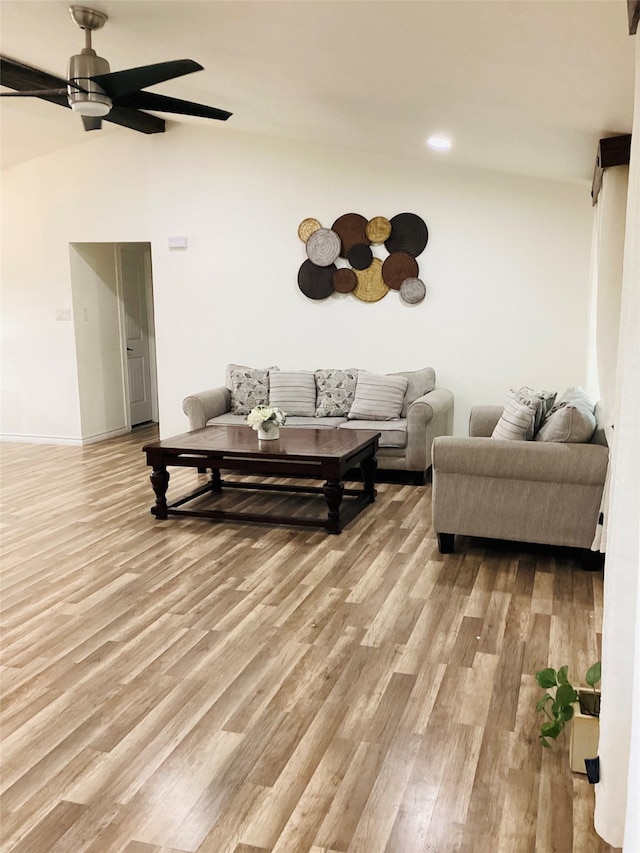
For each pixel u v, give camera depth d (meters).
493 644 2.98
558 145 3.98
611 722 1.72
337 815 1.99
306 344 6.53
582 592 3.51
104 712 2.51
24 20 3.67
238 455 4.48
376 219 6.15
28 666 2.83
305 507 5.02
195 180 6.55
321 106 4.16
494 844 1.89
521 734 2.36
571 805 2.03
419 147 5.16
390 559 3.98
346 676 2.73
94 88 3.32
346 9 2.38
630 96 2.76
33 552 4.15
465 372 6.15
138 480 5.82
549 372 5.95
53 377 7.27
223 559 4.00
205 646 2.98
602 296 3.60
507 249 5.89
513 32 2.28
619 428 1.72
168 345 6.91
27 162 6.95
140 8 3.00
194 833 1.93
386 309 6.26
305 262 6.38
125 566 3.91
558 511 3.74
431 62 2.79
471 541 4.29
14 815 2.01
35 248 7.08
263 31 2.87
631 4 1.67
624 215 3.52
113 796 2.08
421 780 2.14
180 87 4.52
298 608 3.35
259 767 2.20
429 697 2.58
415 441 5.54
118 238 6.85
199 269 6.70
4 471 6.18
